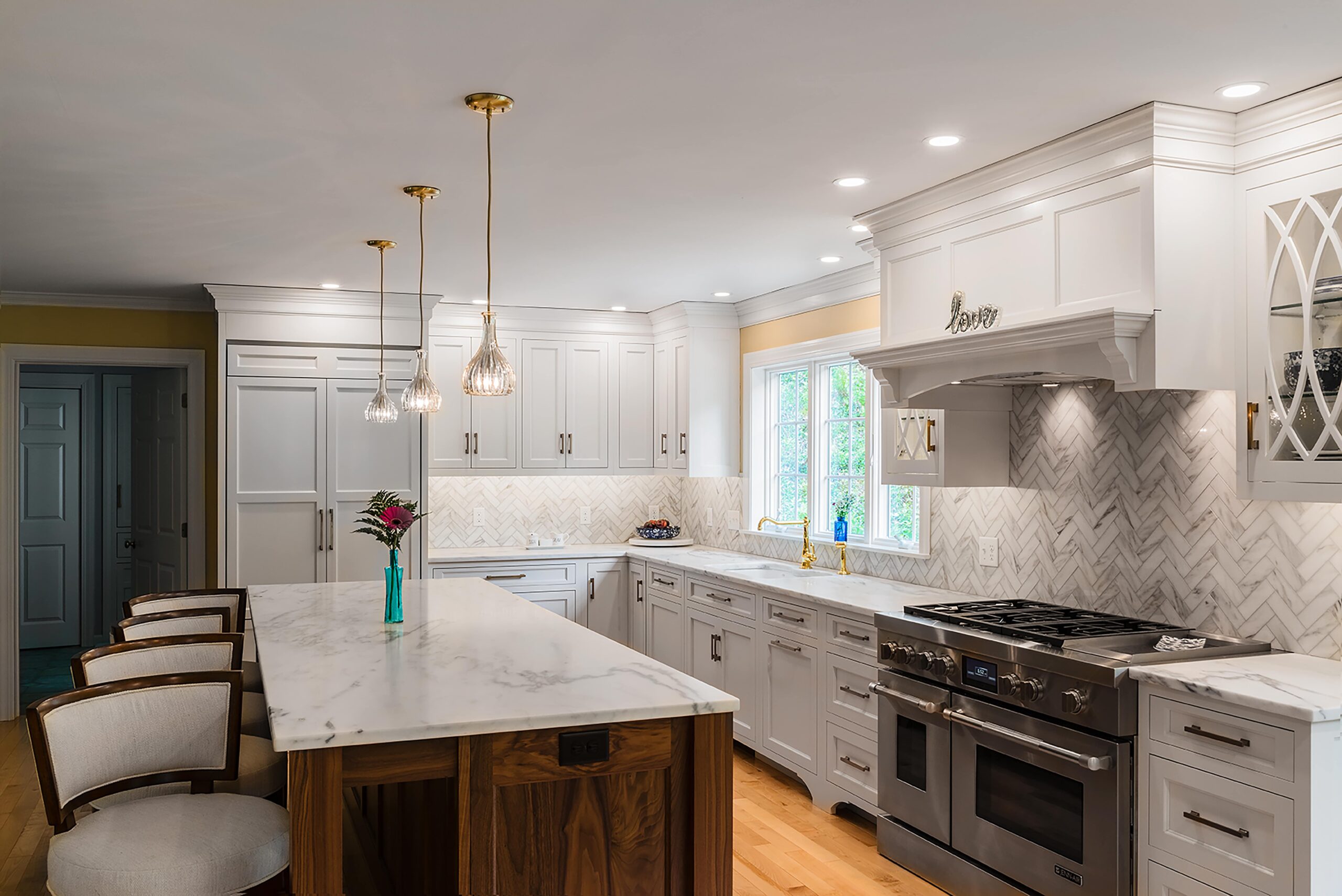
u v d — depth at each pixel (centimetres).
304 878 213
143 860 220
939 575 446
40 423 797
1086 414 362
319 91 264
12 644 586
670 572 584
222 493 564
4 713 582
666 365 666
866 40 232
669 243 450
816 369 566
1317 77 256
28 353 589
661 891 242
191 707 262
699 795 242
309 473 580
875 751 393
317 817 214
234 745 265
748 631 492
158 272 521
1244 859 247
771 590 463
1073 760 284
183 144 307
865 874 363
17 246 454
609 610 647
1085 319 283
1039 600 386
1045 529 383
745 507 627
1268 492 280
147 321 611
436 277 540
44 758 233
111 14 217
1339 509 278
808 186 357
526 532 691
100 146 309
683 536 718
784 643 457
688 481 712
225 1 212
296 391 579
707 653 537
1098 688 281
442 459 637
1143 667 276
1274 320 280
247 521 570
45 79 255
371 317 592
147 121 287
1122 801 277
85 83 258
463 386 317
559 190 362
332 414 584
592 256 481
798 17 220
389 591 364
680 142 307
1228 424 308
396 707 235
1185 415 323
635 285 562
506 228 421
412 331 601
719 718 245
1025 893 311
